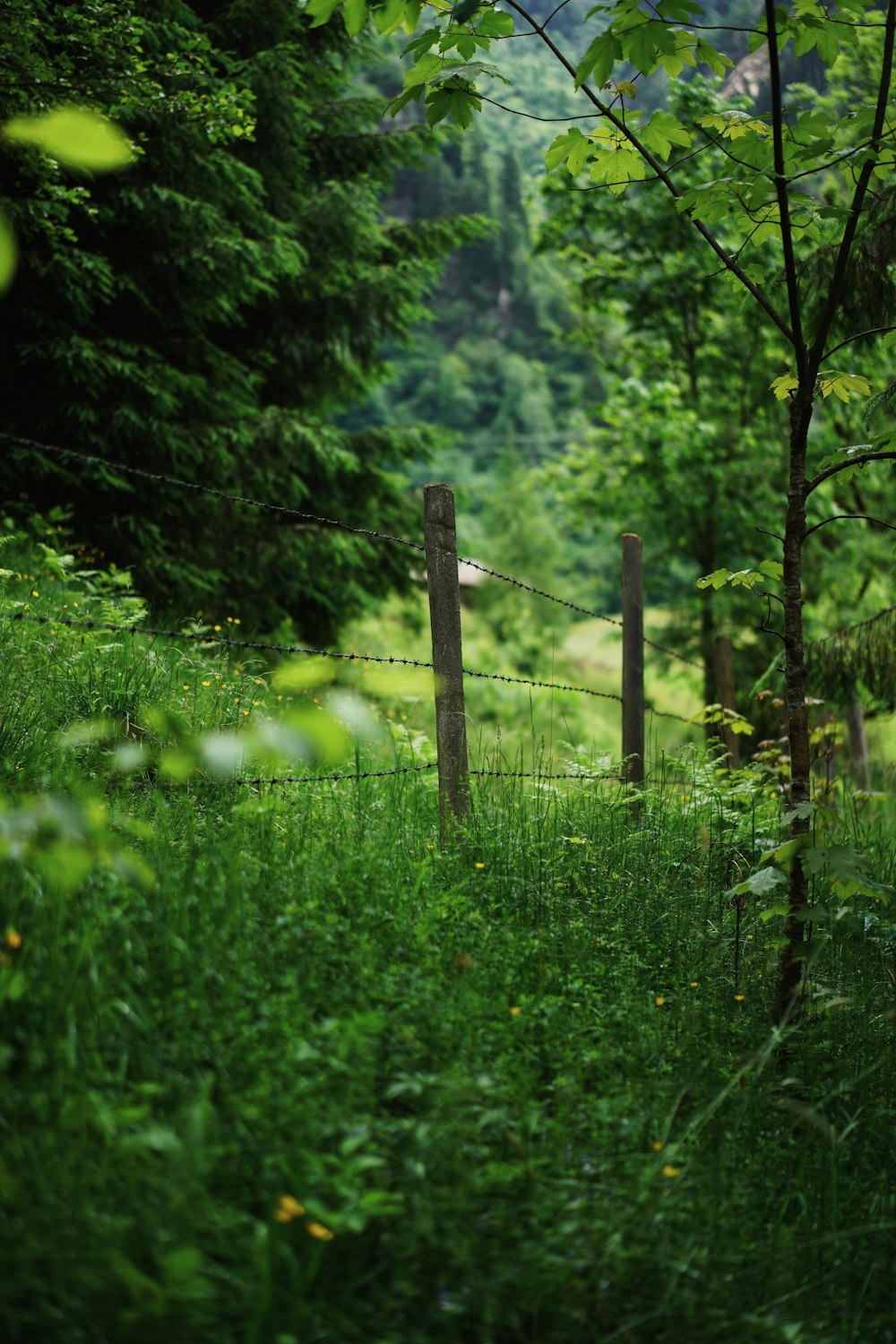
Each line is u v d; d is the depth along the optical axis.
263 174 11.00
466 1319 2.11
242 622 10.82
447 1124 2.38
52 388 9.41
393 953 3.17
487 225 13.04
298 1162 2.23
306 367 12.31
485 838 4.34
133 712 4.78
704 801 5.64
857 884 3.39
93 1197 2.05
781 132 3.44
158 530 9.59
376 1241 2.20
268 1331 1.94
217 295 10.02
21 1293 1.88
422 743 5.95
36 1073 2.28
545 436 85.38
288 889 3.30
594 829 4.96
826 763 7.41
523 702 24.12
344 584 12.00
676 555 17.55
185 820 3.62
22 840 1.99
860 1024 3.84
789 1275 2.52
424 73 3.49
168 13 9.77
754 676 15.68
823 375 3.88
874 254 5.35
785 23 3.34
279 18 10.83
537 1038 3.06
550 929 3.78
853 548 16.38
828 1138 3.06
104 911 2.76
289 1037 2.55
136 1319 1.87
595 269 17.05
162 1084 2.36
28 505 9.12
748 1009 3.76
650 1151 2.73
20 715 4.28
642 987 3.65
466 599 39.19
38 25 6.87
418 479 80.38
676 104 14.62
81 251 8.87
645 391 16.12
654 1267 2.36
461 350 96.69
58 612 6.65
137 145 8.23
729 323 16.58
